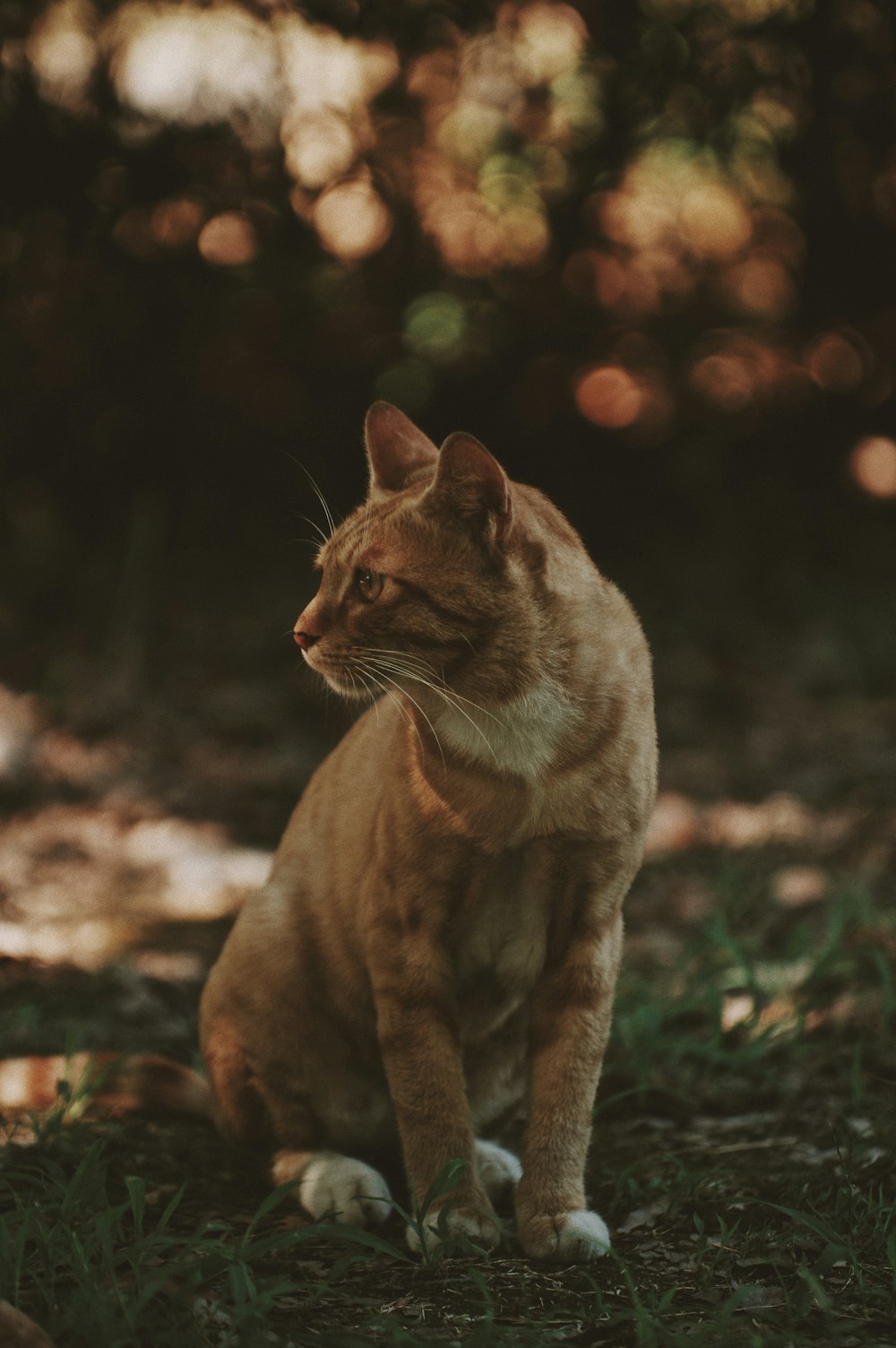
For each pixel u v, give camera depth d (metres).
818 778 9.57
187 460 14.95
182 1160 4.40
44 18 12.80
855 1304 3.34
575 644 3.81
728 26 13.98
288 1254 3.64
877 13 14.15
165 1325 3.01
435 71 13.85
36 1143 4.22
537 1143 3.79
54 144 13.17
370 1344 2.99
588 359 15.37
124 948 6.57
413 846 3.83
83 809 8.80
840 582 14.46
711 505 15.29
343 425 15.05
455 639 3.77
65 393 14.15
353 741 4.45
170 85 13.22
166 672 11.88
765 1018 5.70
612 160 14.36
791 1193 3.95
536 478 15.75
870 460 15.70
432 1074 3.83
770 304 15.33
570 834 3.79
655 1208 4.00
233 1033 4.31
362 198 14.20
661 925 6.98
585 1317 3.25
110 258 13.72
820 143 14.57
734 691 11.68
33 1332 2.82
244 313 14.41
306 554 14.77
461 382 15.29
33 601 13.24
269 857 8.14
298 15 13.23
